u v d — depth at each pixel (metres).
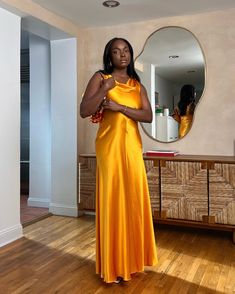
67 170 3.68
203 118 3.22
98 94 1.91
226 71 3.12
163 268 2.26
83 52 3.71
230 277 2.11
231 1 2.91
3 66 2.75
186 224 2.89
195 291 1.93
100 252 2.06
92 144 3.73
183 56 3.27
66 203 3.70
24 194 4.88
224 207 2.71
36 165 4.09
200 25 3.20
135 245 2.06
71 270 2.24
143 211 2.09
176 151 3.25
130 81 2.09
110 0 2.87
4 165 2.77
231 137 3.13
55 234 3.03
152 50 3.38
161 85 3.36
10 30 2.82
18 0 2.72
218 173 2.72
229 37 3.10
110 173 1.97
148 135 3.43
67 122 3.65
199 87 3.22
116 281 2.03
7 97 2.80
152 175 2.95
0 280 2.09
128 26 3.49
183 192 2.85
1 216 2.74
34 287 1.99
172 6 3.01
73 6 3.01
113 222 1.98
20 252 2.57
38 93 4.05
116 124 1.99
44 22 3.06
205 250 2.62
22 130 4.87
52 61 3.70
